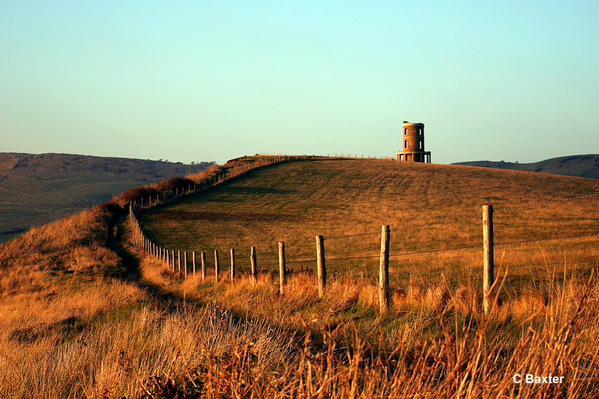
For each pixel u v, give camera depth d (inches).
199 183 6063.0
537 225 3002.0
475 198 4539.9
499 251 1589.6
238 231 3656.5
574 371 243.3
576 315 258.2
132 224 3929.6
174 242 3307.1
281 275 925.8
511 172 6289.4
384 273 620.4
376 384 234.8
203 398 272.5
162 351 395.2
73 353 424.8
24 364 419.8
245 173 6530.5
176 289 1428.4
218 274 1518.2
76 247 3100.4
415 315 537.0
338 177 6033.5
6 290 2043.6
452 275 1173.1
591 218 3157.0
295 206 4677.7
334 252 2689.5
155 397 290.0
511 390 233.9
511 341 372.5
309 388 231.8
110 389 310.2
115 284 1734.7
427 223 3474.4
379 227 3462.1
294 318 553.0
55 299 1577.3
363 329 497.4
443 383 232.2
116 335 454.9
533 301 476.7
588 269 987.3
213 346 345.4
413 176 5915.4
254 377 263.7
